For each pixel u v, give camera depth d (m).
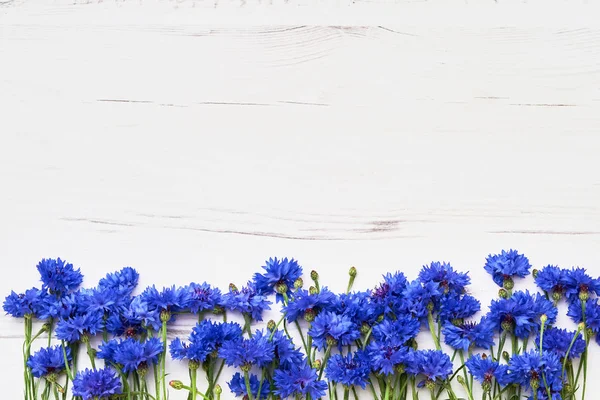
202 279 1.38
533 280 1.38
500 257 1.37
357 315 1.34
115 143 1.40
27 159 1.39
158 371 1.35
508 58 1.42
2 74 1.41
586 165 1.41
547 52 1.42
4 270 1.38
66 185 1.39
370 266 1.39
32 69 1.41
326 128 1.41
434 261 1.39
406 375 1.34
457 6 1.43
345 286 1.38
